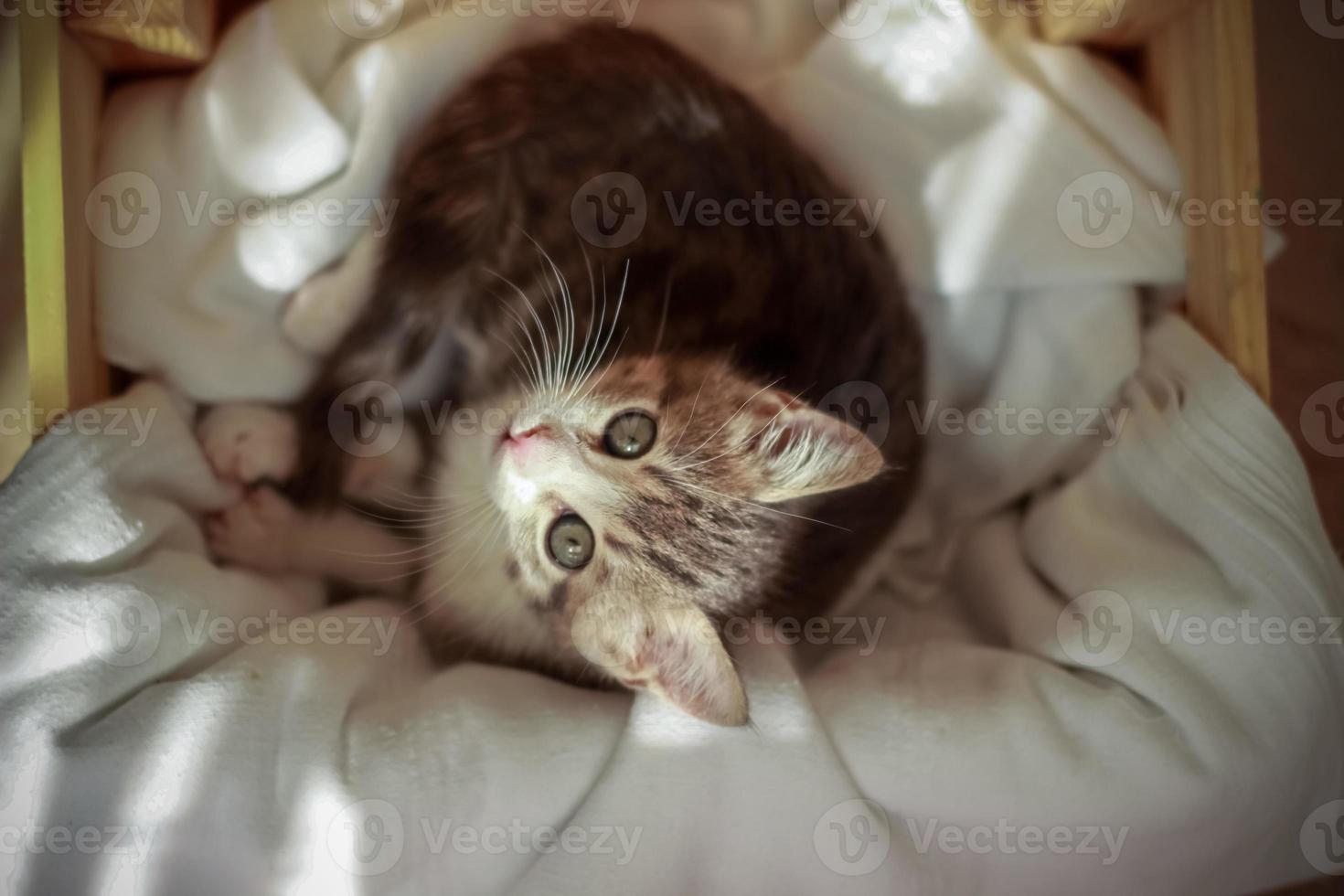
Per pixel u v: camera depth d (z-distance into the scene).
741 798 0.52
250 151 0.55
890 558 0.59
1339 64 0.63
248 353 0.56
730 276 0.56
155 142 0.55
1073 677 0.54
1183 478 0.55
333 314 0.56
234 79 0.55
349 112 0.56
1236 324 0.56
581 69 0.57
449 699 0.53
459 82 0.57
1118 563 0.55
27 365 0.54
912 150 0.58
